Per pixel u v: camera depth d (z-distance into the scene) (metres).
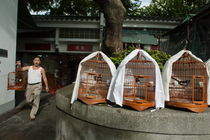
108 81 2.38
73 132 2.32
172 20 7.58
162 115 1.79
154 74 2.11
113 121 1.90
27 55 9.02
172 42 6.57
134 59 2.19
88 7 11.78
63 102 2.50
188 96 2.20
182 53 2.08
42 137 3.22
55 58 9.13
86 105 2.12
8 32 4.25
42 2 9.48
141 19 7.64
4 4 4.04
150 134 1.80
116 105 2.15
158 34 7.60
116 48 3.76
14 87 4.31
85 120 2.12
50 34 8.43
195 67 2.16
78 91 2.28
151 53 3.31
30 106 5.20
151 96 2.14
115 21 3.70
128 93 2.29
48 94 7.37
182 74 2.26
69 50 8.51
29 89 4.01
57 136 2.81
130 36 6.85
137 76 2.04
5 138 3.14
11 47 4.43
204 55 4.64
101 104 2.20
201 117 1.79
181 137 1.79
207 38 4.58
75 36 8.31
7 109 4.39
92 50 8.45
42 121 4.05
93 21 7.82
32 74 3.99
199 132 1.78
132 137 1.85
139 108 1.89
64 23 7.99
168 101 2.09
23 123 3.88
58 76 9.24
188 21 5.05
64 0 10.62
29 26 7.23
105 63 2.43
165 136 1.79
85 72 2.36
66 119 2.47
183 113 1.84
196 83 2.17
